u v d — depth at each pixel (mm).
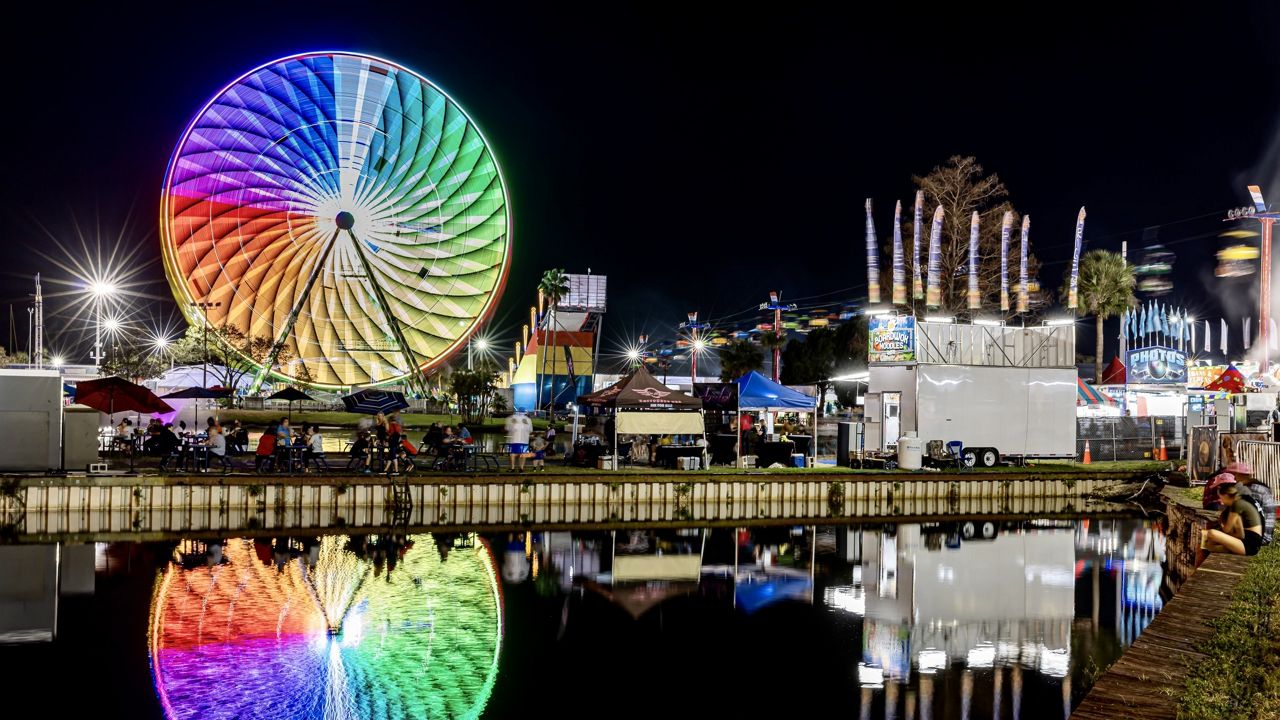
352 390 93688
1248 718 8797
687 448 38469
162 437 34719
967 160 66125
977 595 21812
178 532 29031
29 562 24141
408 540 28391
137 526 30094
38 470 32531
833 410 78750
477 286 93062
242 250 86938
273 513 32281
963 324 40750
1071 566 25516
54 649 16578
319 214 89625
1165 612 13156
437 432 36406
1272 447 25750
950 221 65875
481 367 111562
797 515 35938
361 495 32812
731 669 16141
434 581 22531
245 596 20625
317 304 91625
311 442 35219
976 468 39719
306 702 14266
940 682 15508
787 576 23906
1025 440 40500
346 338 93000
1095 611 20281
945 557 26828
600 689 15055
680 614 19844
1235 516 17219
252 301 88938
